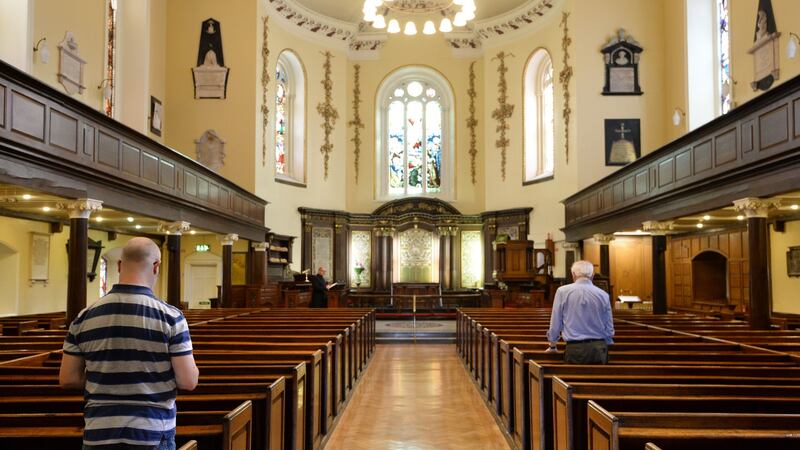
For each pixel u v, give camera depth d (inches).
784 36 534.0
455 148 1036.5
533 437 228.4
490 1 947.3
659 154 534.6
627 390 177.8
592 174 791.7
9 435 137.3
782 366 236.2
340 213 987.3
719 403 165.8
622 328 395.5
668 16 782.5
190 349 119.6
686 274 778.2
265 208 855.1
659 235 558.6
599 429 149.6
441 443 269.3
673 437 130.3
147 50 714.2
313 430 245.0
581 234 764.0
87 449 111.5
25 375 222.1
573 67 812.6
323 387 271.9
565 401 179.8
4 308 537.6
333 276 981.2
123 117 700.7
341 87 1023.6
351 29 1000.9
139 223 613.3
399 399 358.6
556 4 866.1
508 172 973.2
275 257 880.9
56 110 351.6
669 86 780.6
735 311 652.1
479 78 1030.4
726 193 433.4
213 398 174.2
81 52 576.4
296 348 289.0
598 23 802.8
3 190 382.3
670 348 292.8
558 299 234.8
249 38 813.2
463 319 514.3
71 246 387.5
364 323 479.5
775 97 368.8
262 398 178.7
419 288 956.6
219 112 805.9
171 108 804.0
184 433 142.6
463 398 361.4
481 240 1002.1
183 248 808.3
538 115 944.3
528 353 246.4
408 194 1054.4
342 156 1021.8
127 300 116.3
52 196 393.4
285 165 945.5
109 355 113.5
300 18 940.0
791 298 587.8
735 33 613.9
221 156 800.9
